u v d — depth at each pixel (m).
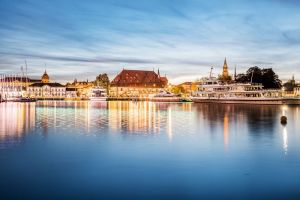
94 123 76.50
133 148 43.56
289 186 27.52
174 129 63.91
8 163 35.59
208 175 30.75
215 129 63.69
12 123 76.38
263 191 26.38
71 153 40.50
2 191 26.67
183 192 26.30
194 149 42.78
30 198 25.17
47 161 36.38
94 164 34.97
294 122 77.12
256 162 35.53
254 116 96.62
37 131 61.06
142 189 27.02
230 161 36.03
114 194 25.94
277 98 180.38
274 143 47.12
